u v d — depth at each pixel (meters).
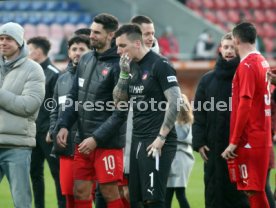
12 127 23.20
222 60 25.78
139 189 23.53
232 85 24.33
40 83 23.72
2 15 81.25
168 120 22.62
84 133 24.25
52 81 29.97
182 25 82.38
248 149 23.56
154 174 22.97
